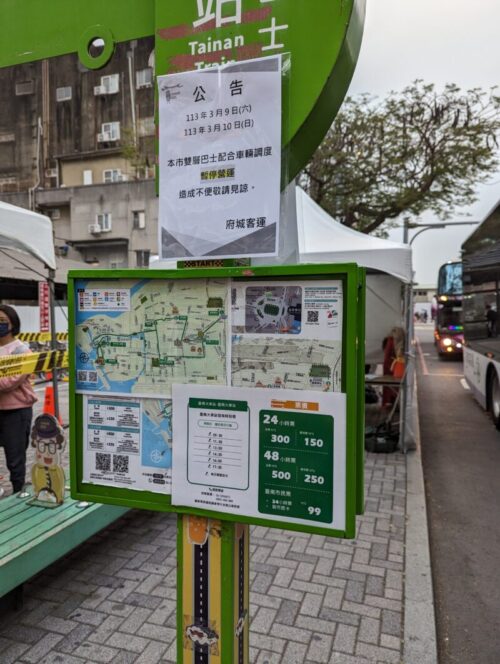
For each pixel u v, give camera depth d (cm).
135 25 181
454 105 1347
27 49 199
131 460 170
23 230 441
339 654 249
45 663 241
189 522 167
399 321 881
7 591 249
